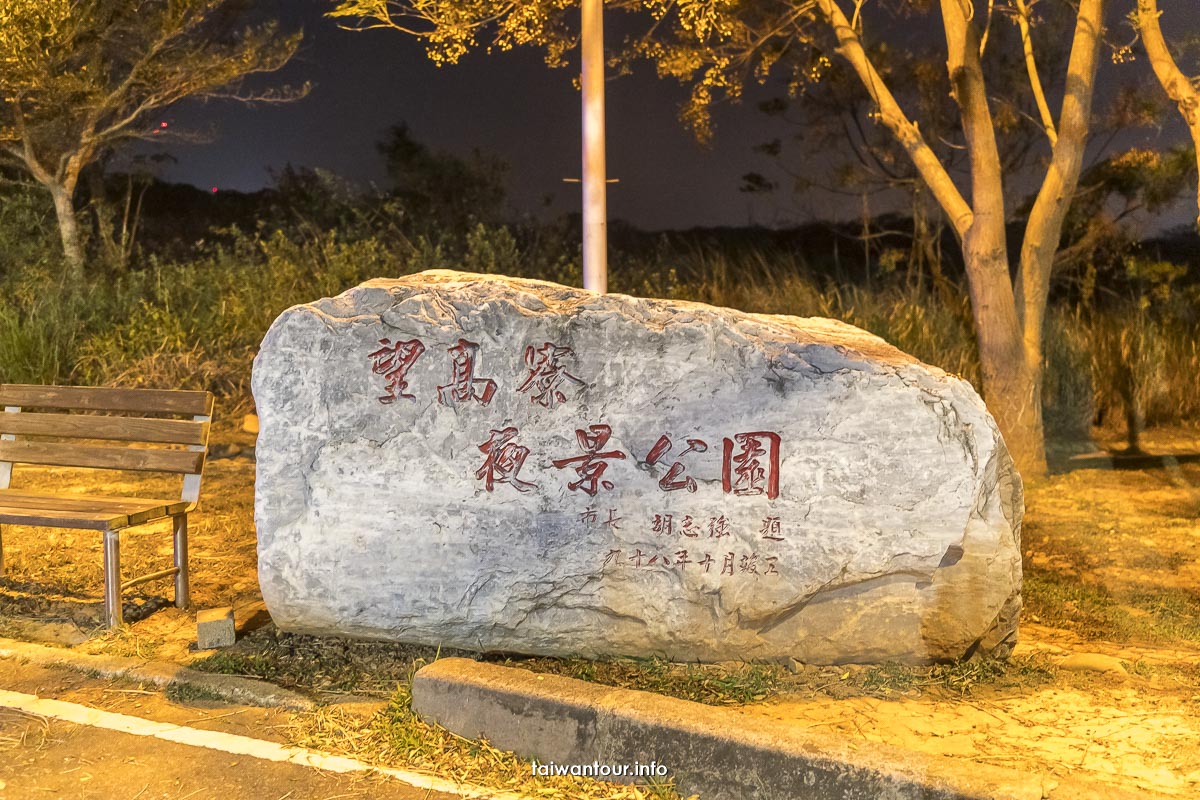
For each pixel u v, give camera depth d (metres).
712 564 4.20
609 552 4.25
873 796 3.06
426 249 12.60
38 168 13.76
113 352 10.35
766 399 4.17
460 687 3.65
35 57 12.41
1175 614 5.14
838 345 4.21
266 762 3.51
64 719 3.83
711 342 4.20
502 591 4.29
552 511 4.26
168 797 3.29
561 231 14.84
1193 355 10.68
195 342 10.68
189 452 5.11
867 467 4.10
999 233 8.65
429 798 3.29
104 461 5.19
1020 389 8.75
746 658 4.29
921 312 10.47
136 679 4.17
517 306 4.32
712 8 9.00
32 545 6.16
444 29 8.77
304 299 11.16
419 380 4.33
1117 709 3.91
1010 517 4.29
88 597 5.21
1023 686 4.15
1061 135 8.55
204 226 17.73
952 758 3.41
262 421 4.40
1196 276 10.93
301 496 4.38
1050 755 3.50
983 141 8.58
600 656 4.36
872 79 9.02
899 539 4.09
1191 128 8.23
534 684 3.60
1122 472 8.87
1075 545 6.49
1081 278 12.24
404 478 4.32
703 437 4.20
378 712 3.83
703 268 12.02
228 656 4.36
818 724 3.75
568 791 3.34
